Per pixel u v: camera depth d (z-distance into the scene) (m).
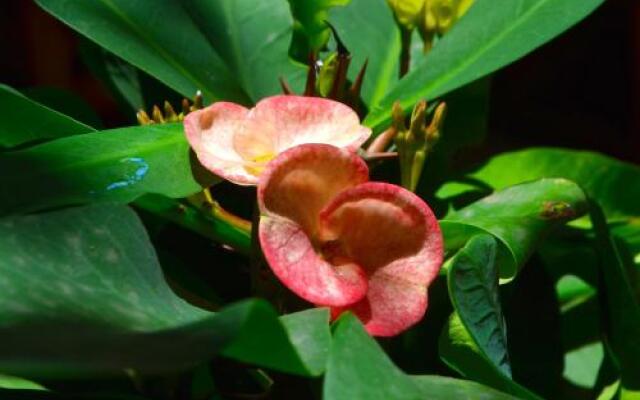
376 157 0.33
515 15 0.36
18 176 0.31
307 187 0.30
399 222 0.30
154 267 0.30
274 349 0.26
